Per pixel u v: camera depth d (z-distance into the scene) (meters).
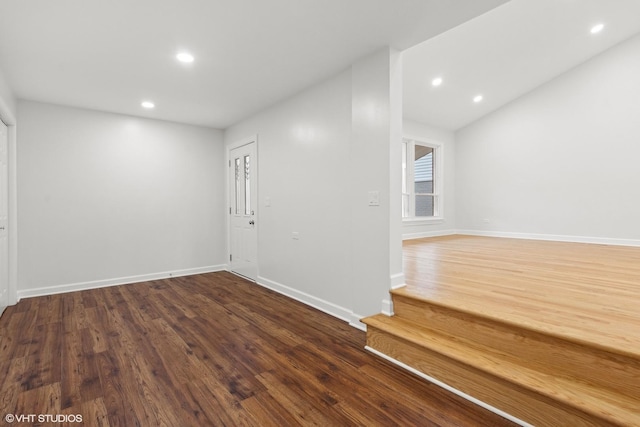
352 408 1.68
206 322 2.92
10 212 3.43
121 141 4.32
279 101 3.84
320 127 3.26
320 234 3.27
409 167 6.11
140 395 1.79
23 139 3.65
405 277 2.92
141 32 2.33
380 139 2.58
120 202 4.31
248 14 2.12
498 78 5.13
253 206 4.44
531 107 5.89
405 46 2.55
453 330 2.10
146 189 4.52
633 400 1.39
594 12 3.98
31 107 3.71
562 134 5.54
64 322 2.90
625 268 3.29
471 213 6.81
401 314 2.45
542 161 5.78
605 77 5.07
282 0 1.97
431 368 1.95
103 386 1.88
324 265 3.22
